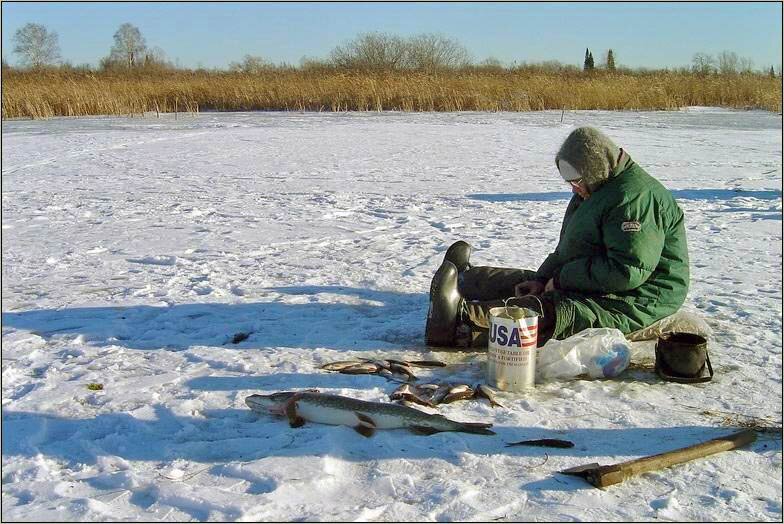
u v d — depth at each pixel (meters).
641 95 37.94
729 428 4.14
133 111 35.69
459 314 5.41
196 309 6.43
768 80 40.72
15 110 34.00
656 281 5.30
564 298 5.16
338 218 10.70
